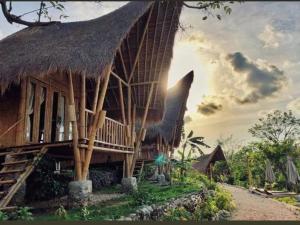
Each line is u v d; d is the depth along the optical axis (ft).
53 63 23.82
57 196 32.17
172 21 30.91
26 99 28.17
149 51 34.83
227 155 105.50
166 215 24.39
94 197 31.63
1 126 28.58
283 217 35.91
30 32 35.14
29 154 25.39
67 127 34.17
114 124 32.19
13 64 25.09
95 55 24.27
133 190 34.68
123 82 35.94
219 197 41.70
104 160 39.22
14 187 21.16
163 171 60.90
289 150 81.35
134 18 28.07
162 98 40.24
